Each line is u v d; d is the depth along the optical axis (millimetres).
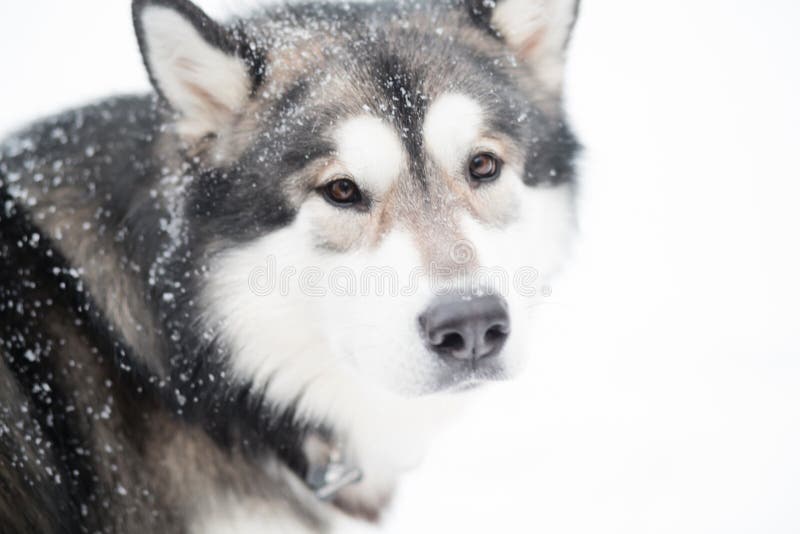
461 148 2080
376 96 2080
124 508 2221
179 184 2158
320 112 2080
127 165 2244
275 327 2178
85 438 2189
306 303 2148
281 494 2363
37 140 2318
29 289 2174
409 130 2049
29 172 2250
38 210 2205
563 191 2404
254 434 2283
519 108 2234
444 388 1962
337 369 2281
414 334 1906
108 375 2223
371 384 2154
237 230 2123
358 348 2023
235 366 2189
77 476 2191
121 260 2199
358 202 2068
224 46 2107
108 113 2357
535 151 2289
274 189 2094
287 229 2100
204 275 2127
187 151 2156
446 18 2340
